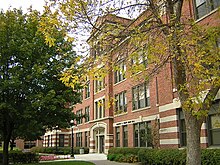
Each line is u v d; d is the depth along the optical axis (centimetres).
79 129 4434
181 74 857
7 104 1670
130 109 2797
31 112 1686
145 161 1973
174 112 1959
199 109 779
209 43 780
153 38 914
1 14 1847
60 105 1892
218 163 1360
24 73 1759
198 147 799
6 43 1783
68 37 856
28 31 1830
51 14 850
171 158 1672
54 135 4953
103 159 2747
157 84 2356
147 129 2389
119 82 3033
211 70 757
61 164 2061
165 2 970
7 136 1906
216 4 1634
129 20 1066
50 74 1808
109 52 891
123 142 2938
